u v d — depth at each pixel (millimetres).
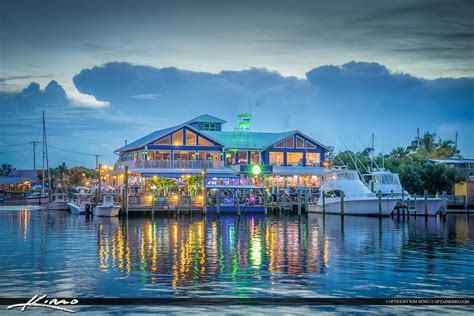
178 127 89562
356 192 77500
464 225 62906
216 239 47312
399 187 79812
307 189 83688
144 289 28016
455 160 110625
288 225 62375
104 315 24109
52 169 192500
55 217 75125
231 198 78188
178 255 37938
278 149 96375
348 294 27141
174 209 74375
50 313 24406
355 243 45000
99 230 55156
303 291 27641
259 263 34844
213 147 91250
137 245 43062
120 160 105500
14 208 106875
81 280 29875
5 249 40625
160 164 86938
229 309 24797
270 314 24156
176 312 24406
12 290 27828
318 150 97750
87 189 97125
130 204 73250
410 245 43750
